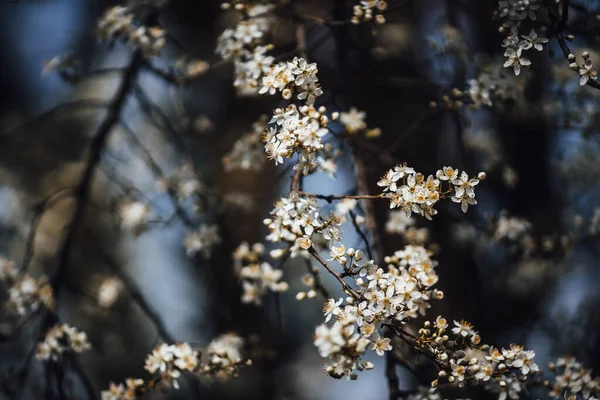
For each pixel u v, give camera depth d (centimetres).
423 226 608
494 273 672
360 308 314
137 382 418
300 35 488
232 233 657
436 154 651
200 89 748
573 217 577
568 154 641
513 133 699
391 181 329
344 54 525
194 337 727
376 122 651
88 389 478
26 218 704
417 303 337
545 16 482
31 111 844
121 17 497
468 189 325
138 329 742
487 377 332
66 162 784
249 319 694
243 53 451
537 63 582
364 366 311
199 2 765
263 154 498
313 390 754
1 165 746
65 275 555
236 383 712
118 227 750
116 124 639
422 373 471
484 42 679
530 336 612
